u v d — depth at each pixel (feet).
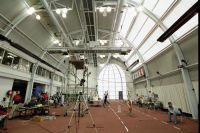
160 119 26.32
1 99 29.22
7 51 30.25
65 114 30.37
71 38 47.34
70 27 42.93
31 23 32.68
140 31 40.78
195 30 24.68
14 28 29.17
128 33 46.21
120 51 37.55
